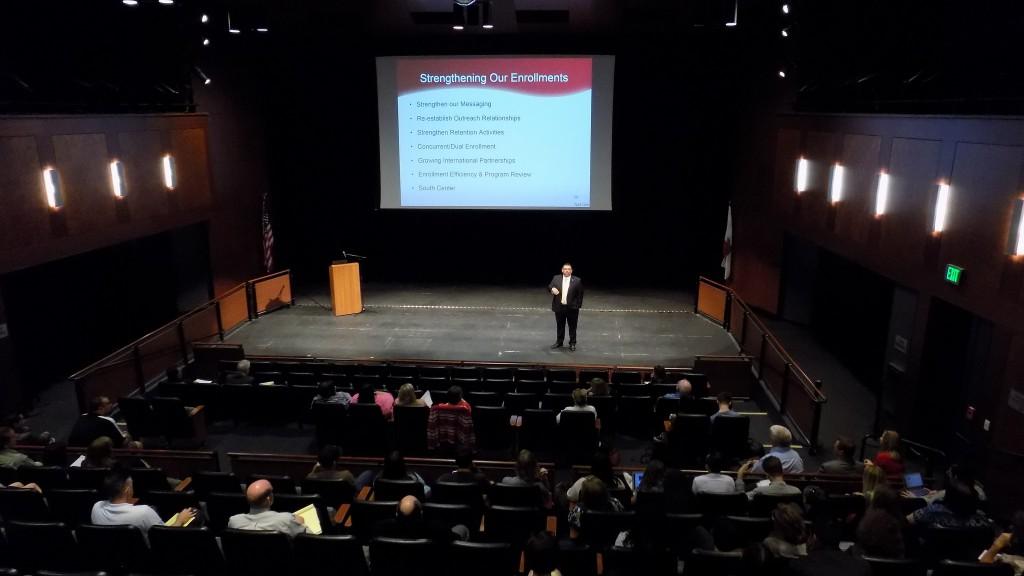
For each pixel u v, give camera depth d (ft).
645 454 31.30
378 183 65.31
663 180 62.75
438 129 59.77
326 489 21.84
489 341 48.34
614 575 15.80
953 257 29.63
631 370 39.70
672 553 16.30
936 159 31.04
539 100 58.75
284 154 64.64
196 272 53.26
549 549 14.20
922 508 20.65
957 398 32.12
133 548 17.52
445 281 65.57
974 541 18.43
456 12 50.19
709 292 53.31
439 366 40.16
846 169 40.45
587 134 59.16
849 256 40.11
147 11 45.52
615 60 57.93
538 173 60.08
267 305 55.21
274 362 38.58
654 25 52.13
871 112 41.29
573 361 44.52
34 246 35.70
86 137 39.37
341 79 62.23
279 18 49.98
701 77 59.72
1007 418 26.50
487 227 67.56
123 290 49.26
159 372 41.09
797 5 44.45
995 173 26.68
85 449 25.76
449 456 28.99
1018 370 25.79
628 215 64.44
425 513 19.88
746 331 44.80
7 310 40.65
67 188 37.99
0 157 33.42
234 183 56.70
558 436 29.50
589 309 56.54
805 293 52.11
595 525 18.83
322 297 60.39
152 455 25.94
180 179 48.93
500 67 58.39
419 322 52.85
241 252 58.08
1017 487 25.89
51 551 17.79
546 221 66.49
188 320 44.37
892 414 34.99
